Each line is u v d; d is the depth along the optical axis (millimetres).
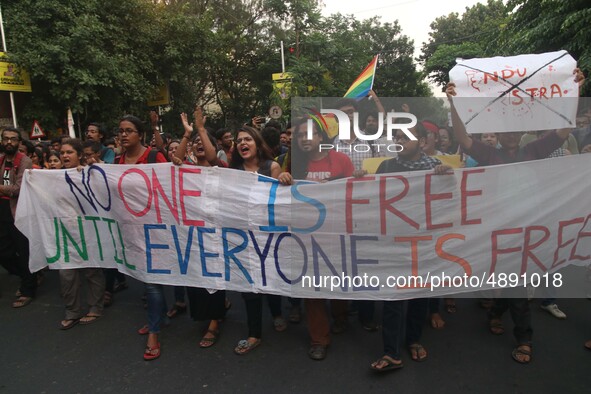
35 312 4043
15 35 10922
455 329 3438
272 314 3578
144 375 2928
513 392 2594
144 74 14727
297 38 16609
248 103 20766
